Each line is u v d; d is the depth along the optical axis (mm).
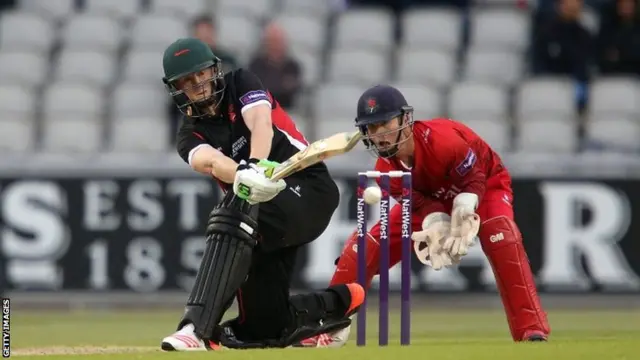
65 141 43719
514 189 38062
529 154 38125
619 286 37656
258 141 18875
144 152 41781
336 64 46281
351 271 22328
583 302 37812
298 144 20031
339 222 38094
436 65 46219
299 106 43344
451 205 21625
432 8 49500
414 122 21016
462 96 43938
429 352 16562
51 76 47156
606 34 44781
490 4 49344
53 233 39125
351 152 38375
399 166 21234
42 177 39188
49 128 44062
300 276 38219
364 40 47906
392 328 30438
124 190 38938
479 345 18016
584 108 43844
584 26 46250
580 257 37781
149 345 25281
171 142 43094
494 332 29250
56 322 33469
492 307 37906
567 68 44719
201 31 41625
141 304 38812
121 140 43188
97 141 44031
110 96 45406
